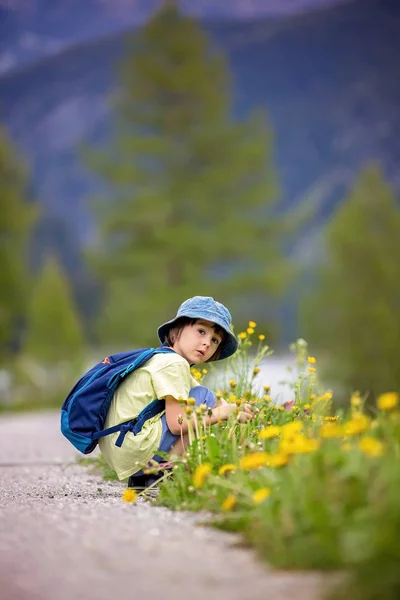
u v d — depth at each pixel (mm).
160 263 30000
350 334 21469
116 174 30344
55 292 28266
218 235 29812
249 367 4711
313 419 3914
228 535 2682
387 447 2715
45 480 4867
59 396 25375
